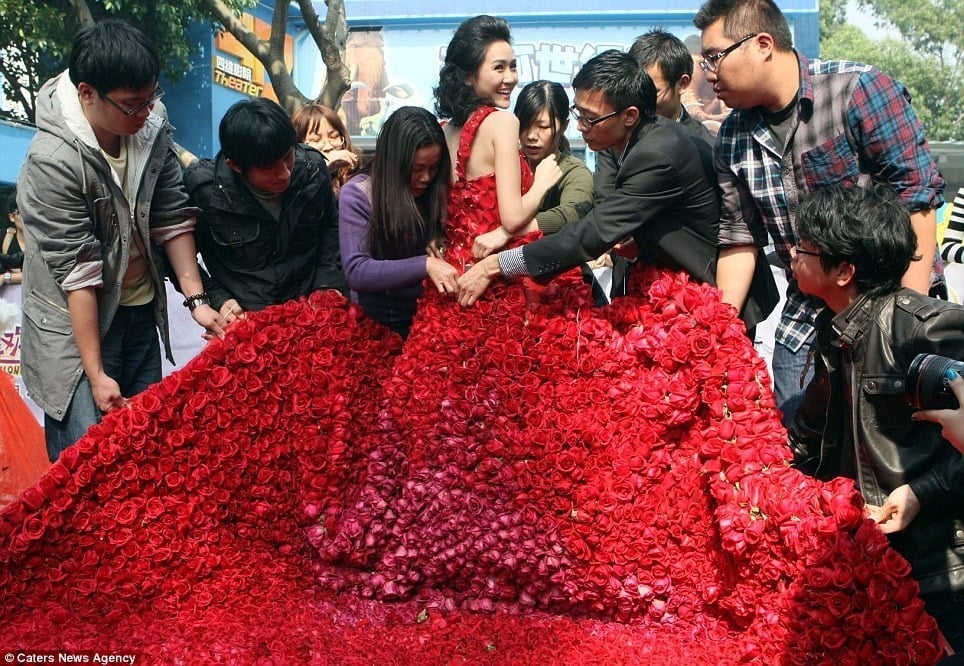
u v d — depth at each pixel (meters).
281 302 3.92
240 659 3.05
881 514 2.70
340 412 3.58
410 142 3.35
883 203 2.74
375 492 3.54
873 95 3.35
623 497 3.25
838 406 2.98
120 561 3.34
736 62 3.38
